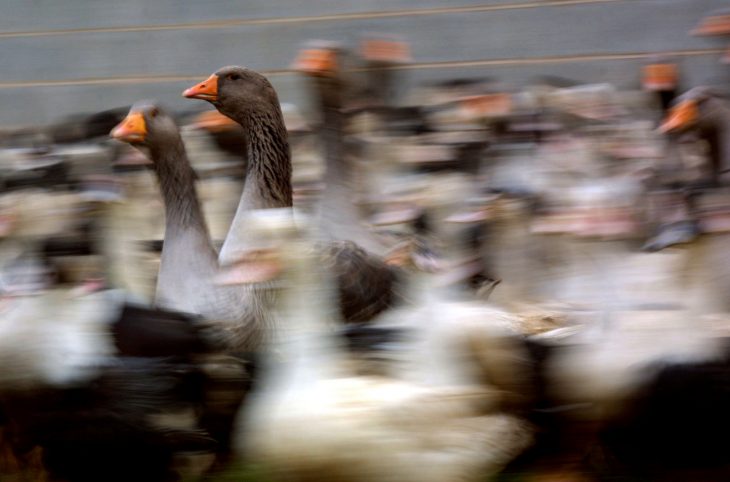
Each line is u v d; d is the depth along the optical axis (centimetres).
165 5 2066
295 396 824
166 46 2069
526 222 1181
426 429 827
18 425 934
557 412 933
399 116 1460
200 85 1198
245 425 968
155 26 2072
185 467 956
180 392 938
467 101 1516
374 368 889
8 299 952
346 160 1286
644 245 1038
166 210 1116
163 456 930
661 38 1898
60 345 928
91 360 928
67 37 2112
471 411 869
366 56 1533
